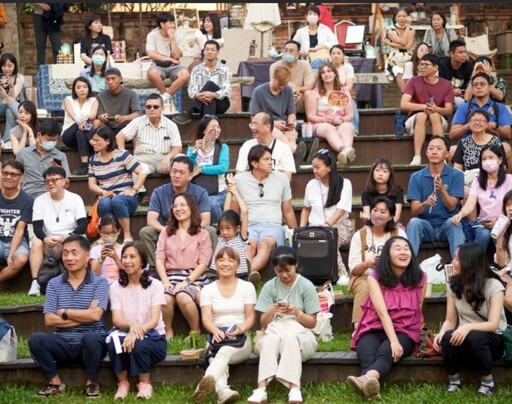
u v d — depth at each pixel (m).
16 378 10.61
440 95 15.59
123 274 10.66
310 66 16.75
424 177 12.78
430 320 11.30
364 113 16.52
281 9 23.95
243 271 11.77
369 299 10.42
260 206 12.73
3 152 15.24
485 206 12.34
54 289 10.66
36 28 20.58
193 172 13.31
